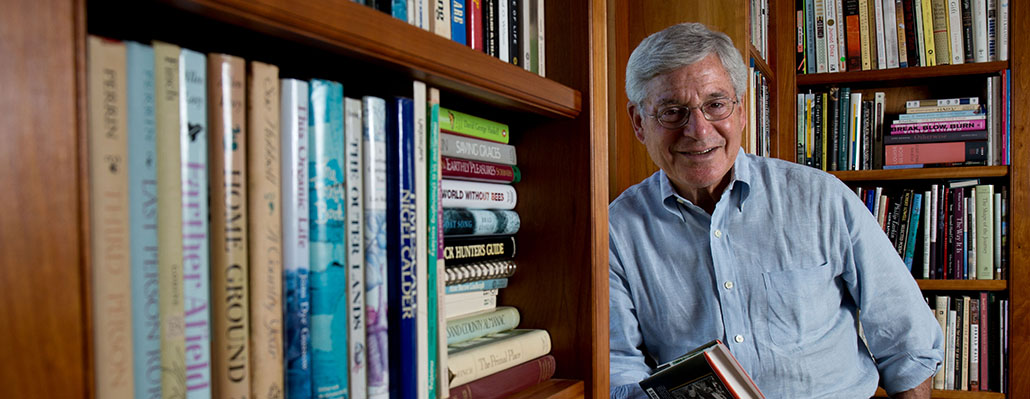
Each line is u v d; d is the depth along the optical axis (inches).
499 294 33.9
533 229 32.9
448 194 27.1
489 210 30.8
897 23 97.2
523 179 33.2
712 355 36.4
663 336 63.6
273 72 17.8
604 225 32.5
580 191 31.6
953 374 94.0
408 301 22.1
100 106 14.0
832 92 99.7
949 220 93.6
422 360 22.8
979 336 92.9
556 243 32.3
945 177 94.5
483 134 29.7
